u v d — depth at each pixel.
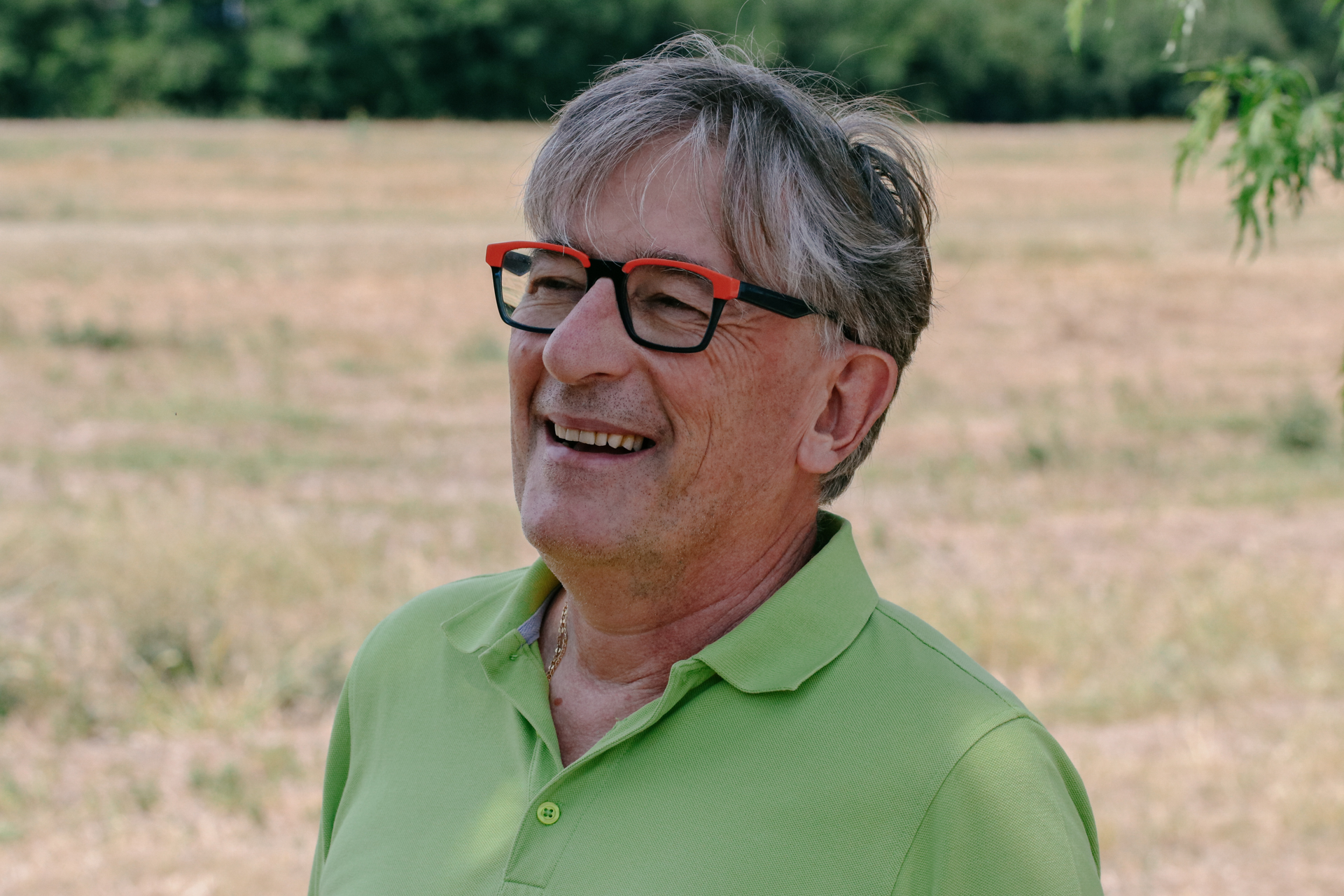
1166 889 4.04
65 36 50.03
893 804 1.19
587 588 1.38
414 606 1.65
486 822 1.35
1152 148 38.78
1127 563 7.29
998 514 8.34
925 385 12.44
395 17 52.72
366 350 13.45
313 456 9.53
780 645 1.28
